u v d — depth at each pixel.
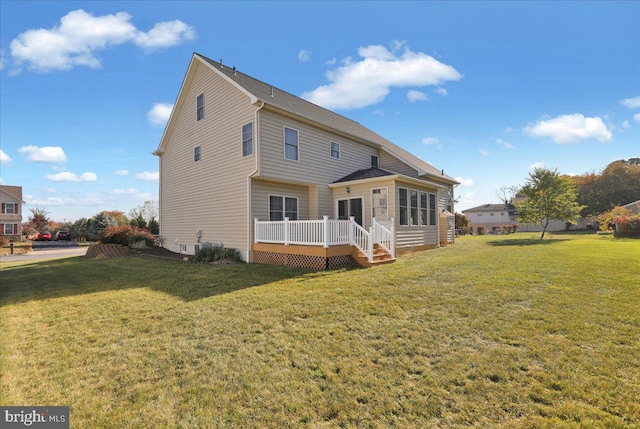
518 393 2.62
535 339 3.65
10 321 5.01
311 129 12.90
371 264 9.19
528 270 7.73
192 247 13.99
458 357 3.28
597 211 40.28
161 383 2.98
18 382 3.06
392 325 4.24
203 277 8.11
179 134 15.12
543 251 11.98
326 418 2.39
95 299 6.27
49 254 21.05
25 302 6.24
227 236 12.09
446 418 2.34
